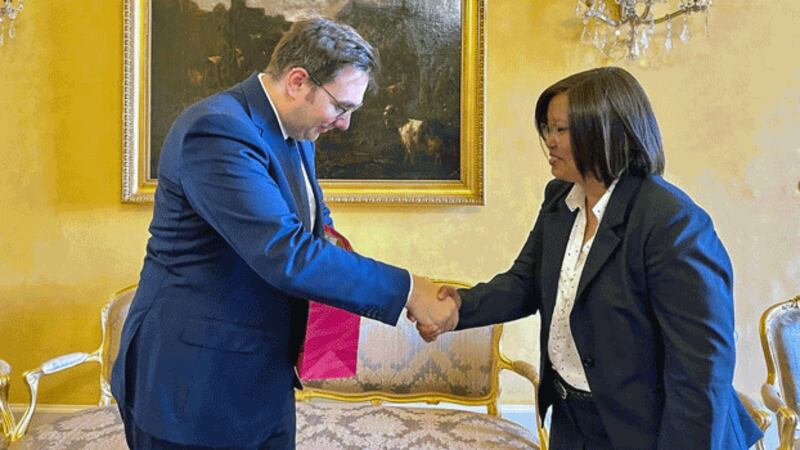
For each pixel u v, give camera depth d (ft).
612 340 3.75
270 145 4.09
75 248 9.31
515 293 4.95
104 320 7.95
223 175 3.69
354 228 9.24
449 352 7.79
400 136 9.05
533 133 9.07
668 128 9.11
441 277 9.21
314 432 6.64
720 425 3.39
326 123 4.19
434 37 8.95
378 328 7.90
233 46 9.01
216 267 3.96
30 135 9.22
